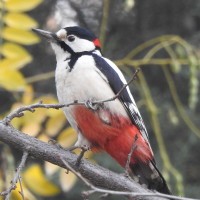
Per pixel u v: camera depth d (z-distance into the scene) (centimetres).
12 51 845
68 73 859
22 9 848
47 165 803
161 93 1489
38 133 834
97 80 855
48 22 1398
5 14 845
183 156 1430
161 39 1081
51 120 838
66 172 770
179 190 954
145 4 1483
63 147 812
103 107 855
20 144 740
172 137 1444
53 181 1101
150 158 880
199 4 1474
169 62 1074
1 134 736
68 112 856
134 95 1413
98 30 1438
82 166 751
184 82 1487
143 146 879
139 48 1079
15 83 832
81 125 861
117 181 751
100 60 885
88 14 1425
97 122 855
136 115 908
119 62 1071
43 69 1441
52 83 1445
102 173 754
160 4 1481
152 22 1502
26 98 859
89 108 823
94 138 875
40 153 746
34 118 838
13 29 847
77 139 874
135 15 1485
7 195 639
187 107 1467
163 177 874
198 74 1421
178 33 1505
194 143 1427
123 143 878
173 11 1490
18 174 677
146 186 872
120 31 1490
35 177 736
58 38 931
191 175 1433
